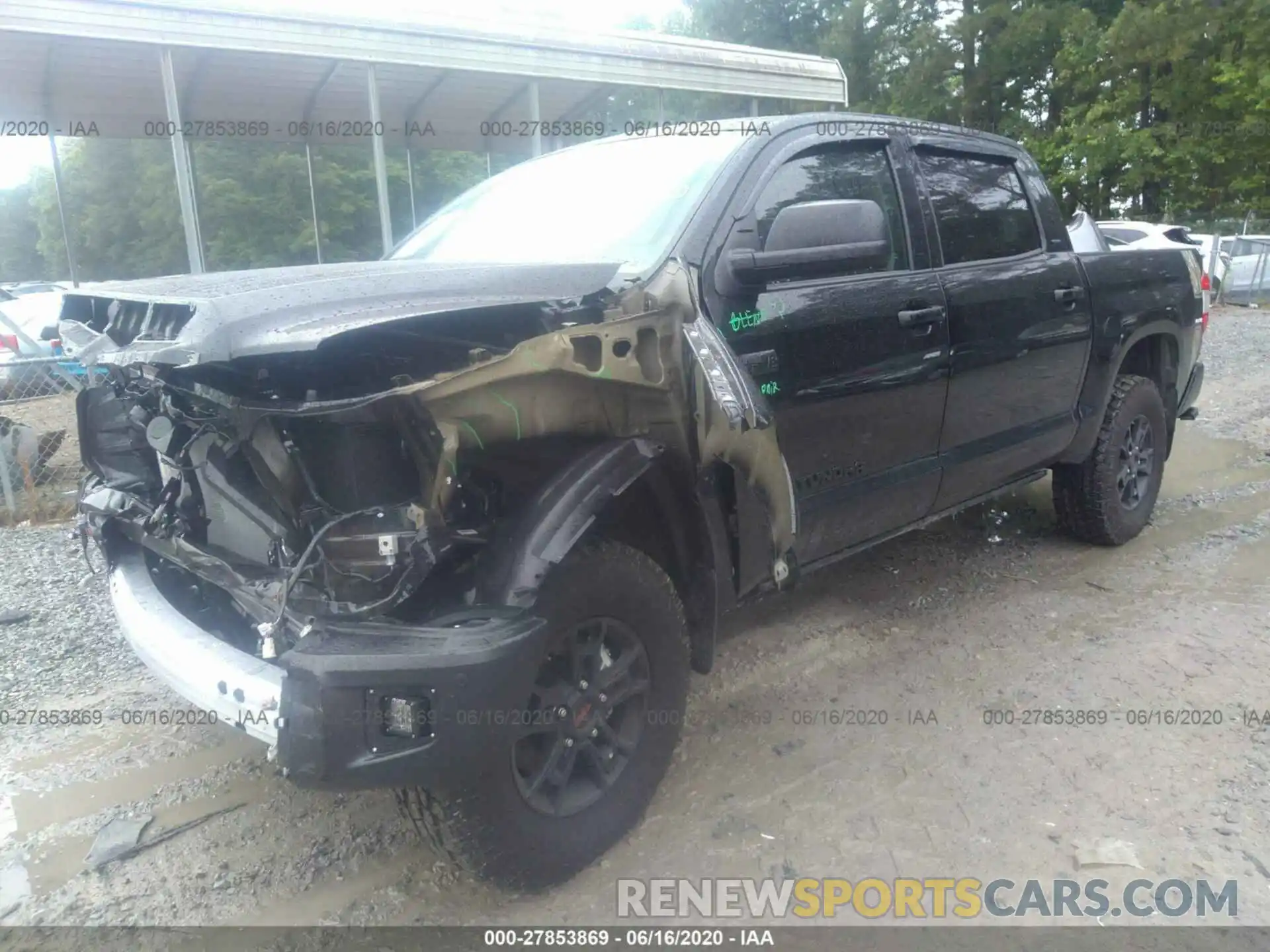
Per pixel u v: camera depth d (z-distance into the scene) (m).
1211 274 16.62
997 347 3.79
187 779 3.05
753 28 28.33
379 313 2.11
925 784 2.90
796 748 3.13
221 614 2.79
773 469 2.76
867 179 3.41
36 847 2.71
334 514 2.14
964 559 4.82
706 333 2.55
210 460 2.42
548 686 2.41
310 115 10.50
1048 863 2.53
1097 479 4.65
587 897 2.46
